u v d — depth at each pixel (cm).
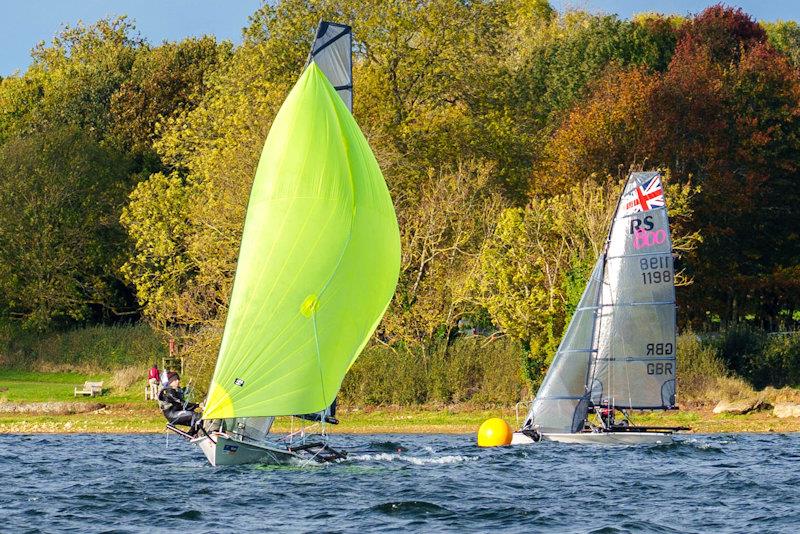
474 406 18788
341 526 7856
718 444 13850
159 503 8756
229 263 19025
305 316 10206
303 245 10256
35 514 8319
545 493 9362
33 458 12256
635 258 13438
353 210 10481
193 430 10656
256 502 8788
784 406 17600
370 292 10644
